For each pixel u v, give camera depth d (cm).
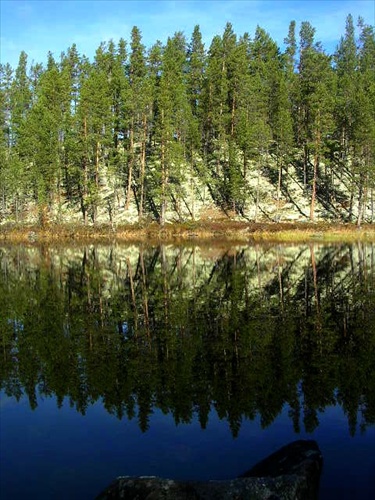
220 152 7912
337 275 2870
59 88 8100
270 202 7038
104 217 6994
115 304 2194
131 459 841
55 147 7219
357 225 6022
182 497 624
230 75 8106
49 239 6294
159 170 6719
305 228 5962
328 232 5794
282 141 6694
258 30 10012
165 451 865
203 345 1524
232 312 1980
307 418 977
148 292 2477
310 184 7394
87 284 2745
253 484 638
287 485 636
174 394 1128
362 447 845
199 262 3622
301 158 8012
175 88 7694
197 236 6022
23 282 2844
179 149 6688
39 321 1902
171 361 1371
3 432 966
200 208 7056
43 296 2405
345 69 9856
